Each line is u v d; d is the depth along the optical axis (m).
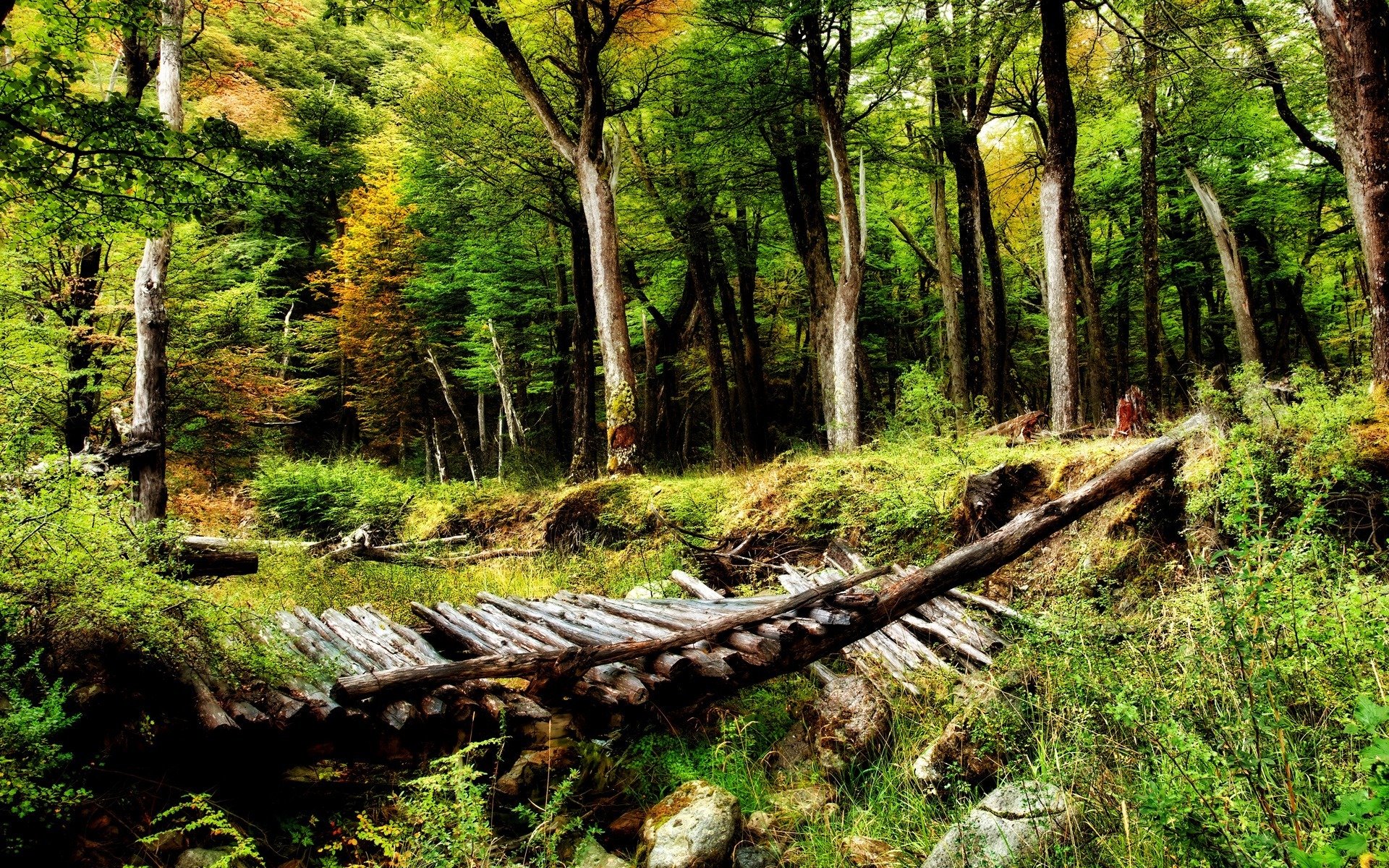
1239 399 5.89
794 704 5.18
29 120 4.78
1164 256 19.45
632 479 11.55
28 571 3.54
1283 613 2.68
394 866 3.49
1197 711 2.98
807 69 14.55
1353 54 5.95
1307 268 20.36
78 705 3.38
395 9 13.69
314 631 5.15
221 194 5.66
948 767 3.86
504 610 6.27
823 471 8.90
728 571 8.49
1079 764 3.05
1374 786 1.65
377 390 26.45
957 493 7.28
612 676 4.45
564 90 16.47
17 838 2.94
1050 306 10.28
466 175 17.62
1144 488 6.04
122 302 13.04
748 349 20.59
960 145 14.87
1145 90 12.46
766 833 3.87
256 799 3.79
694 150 16.19
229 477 16.41
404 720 3.90
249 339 16.08
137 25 5.65
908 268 25.47
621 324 13.41
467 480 25.27
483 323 24.14
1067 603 4.64
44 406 10.42
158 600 3.74
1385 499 4.70
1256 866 2.00
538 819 3.98
